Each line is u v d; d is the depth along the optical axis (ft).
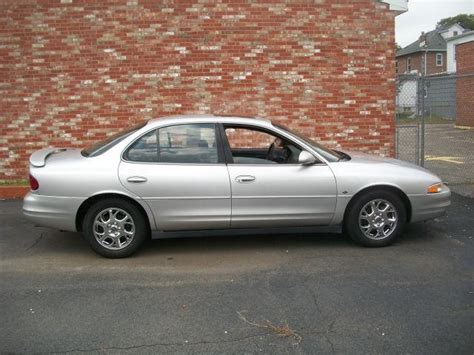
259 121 20.07
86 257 19.39
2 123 31.09
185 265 18.30
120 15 30.45
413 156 45.98
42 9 30.32
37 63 30.68
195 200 18.81
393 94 32.24
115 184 18.49
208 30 30.73
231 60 31.04
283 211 19.25
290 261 18.53
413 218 20.15
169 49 30.76
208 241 21.17
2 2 30.22
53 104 30.99
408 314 13.99
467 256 18.86
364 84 31.96
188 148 19.22
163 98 31.04
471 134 66.44
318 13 31.19
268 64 31.22
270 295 15.40
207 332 13.09
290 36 31.14
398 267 17.75
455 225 23.02
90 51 30.63
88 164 18.76
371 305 14.60
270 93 31.37
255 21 30.89
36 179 18.76
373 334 12.88
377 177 19.56
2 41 30.48
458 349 12.13
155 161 18.94
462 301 14.83
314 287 15.98
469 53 78.43
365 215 19.77
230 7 30.68
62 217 18.72
